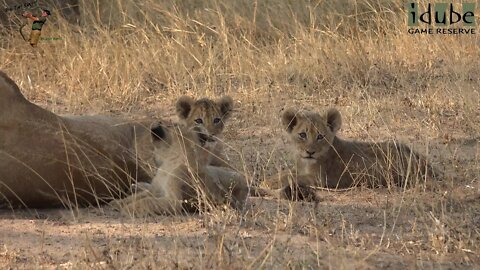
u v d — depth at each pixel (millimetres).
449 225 10211
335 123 13125
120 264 8680
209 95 17375
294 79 18438
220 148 13156
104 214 10859
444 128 15375
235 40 19906
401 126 15562
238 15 21438
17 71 18672
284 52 19969
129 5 21609
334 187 13016
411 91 17672
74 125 11047
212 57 18766
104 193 11266
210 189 11109
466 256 9430
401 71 18781
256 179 12922
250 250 9344
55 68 18984
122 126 11703
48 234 10000
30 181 10711
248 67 18688
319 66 18703
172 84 17984
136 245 9430
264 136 15102
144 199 10820
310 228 10070
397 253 9578
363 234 10148
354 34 21328
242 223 10383
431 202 11461
